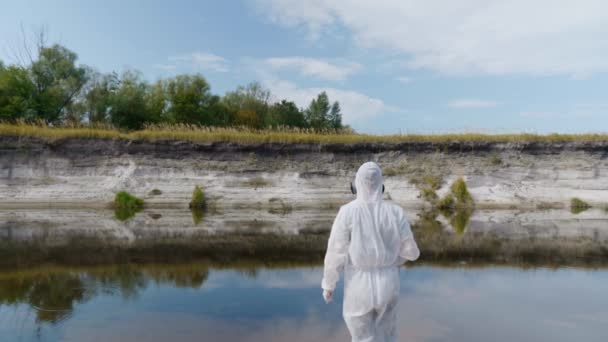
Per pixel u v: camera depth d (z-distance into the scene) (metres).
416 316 6.32
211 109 52.91
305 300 6.99
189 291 7.48
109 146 23.58
